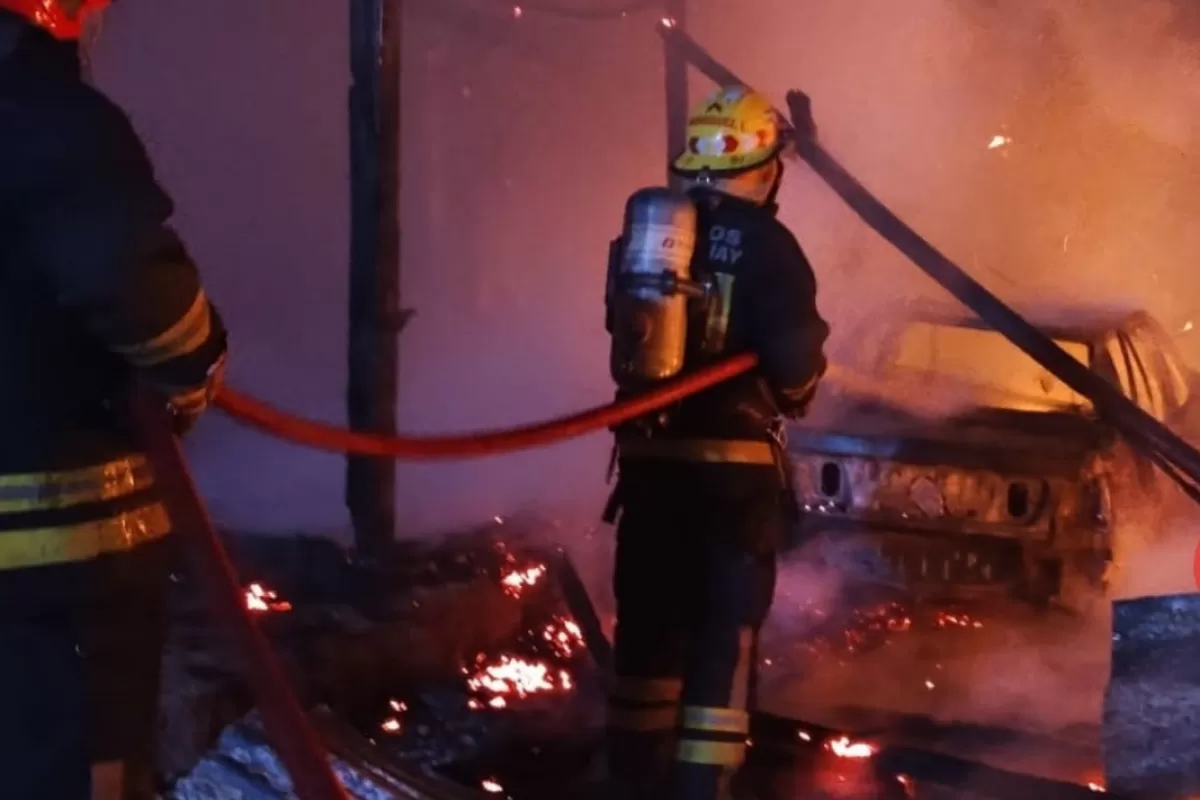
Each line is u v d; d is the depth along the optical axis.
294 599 4.66
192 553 2.11
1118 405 5.23
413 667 4.57
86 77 2.28
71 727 2.19
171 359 2.16
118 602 2.24
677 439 3.60
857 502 5.67
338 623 4.49
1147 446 5.25
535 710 4.52
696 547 3.60
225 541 5.06
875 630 5.52
